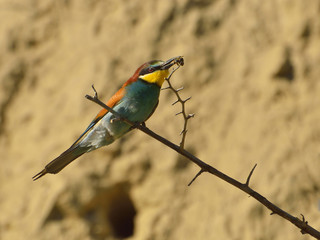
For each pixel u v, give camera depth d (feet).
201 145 40.16
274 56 41.78
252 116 40.55
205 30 43.32
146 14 43.91
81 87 41.73
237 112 40.81
